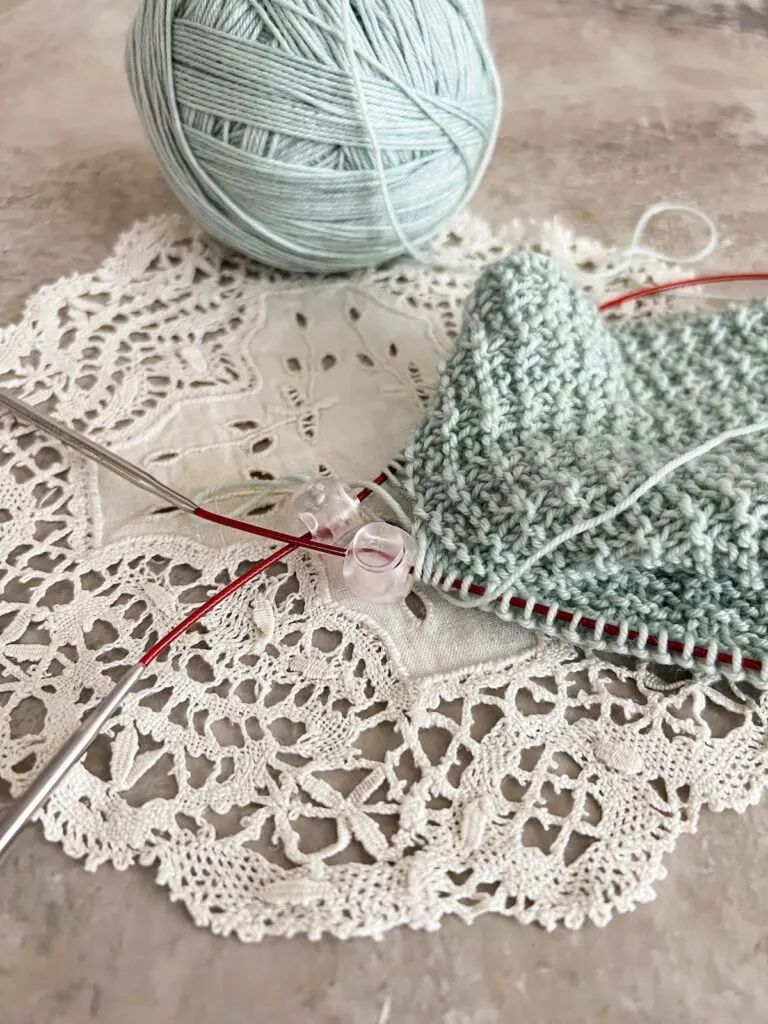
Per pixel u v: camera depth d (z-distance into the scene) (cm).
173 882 45
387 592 52
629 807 48
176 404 64
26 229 74
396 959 44
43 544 57
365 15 55
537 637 54
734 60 90
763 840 48
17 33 90
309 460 62
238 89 56
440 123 60
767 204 78
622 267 72
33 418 60
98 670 52
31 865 46
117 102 85
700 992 43
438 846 46
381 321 69
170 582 56
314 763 49
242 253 71
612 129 84
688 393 59
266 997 43
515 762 49
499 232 75
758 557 49
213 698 51
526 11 94
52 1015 42
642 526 49
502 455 54
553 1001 43
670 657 51
